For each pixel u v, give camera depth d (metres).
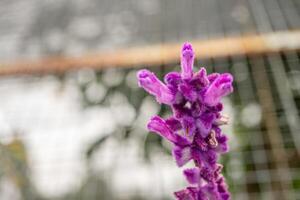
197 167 0.28
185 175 0.28
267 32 0.78
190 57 0.27
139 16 0.88
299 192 0.71
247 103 0.78
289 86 0.76
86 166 0.77
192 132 0.26
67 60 0.80
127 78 0.82
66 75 0.81
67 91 0.80
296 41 0.74
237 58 0.77
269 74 0.77
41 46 0.86
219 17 0.84
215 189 0.27
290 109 0.74
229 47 0.75
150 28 0.86
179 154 0.27
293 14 0.80
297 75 0.76
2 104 0.77
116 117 0.80
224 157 0.76
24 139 0.74
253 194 0.74
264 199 0.74
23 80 0.79
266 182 0.74
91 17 0.89
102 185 0.76
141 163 0.77
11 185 0.74
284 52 0.75
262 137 0.76
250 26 0.81
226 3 0.85
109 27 0.87
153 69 0.78
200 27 0.84
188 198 0.28
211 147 0.27
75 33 0.88
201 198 0.27
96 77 0.82
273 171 0.74
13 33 0.89
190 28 0.84
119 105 0.81
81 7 0.92
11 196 0.75
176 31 0.84
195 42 0.78
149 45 0.83
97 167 0.77
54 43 0.86
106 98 0.81
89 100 0.81
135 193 0.74
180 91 0.27
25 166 0.74
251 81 0.78
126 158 0.78
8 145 0.74
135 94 0.81
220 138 0.27
